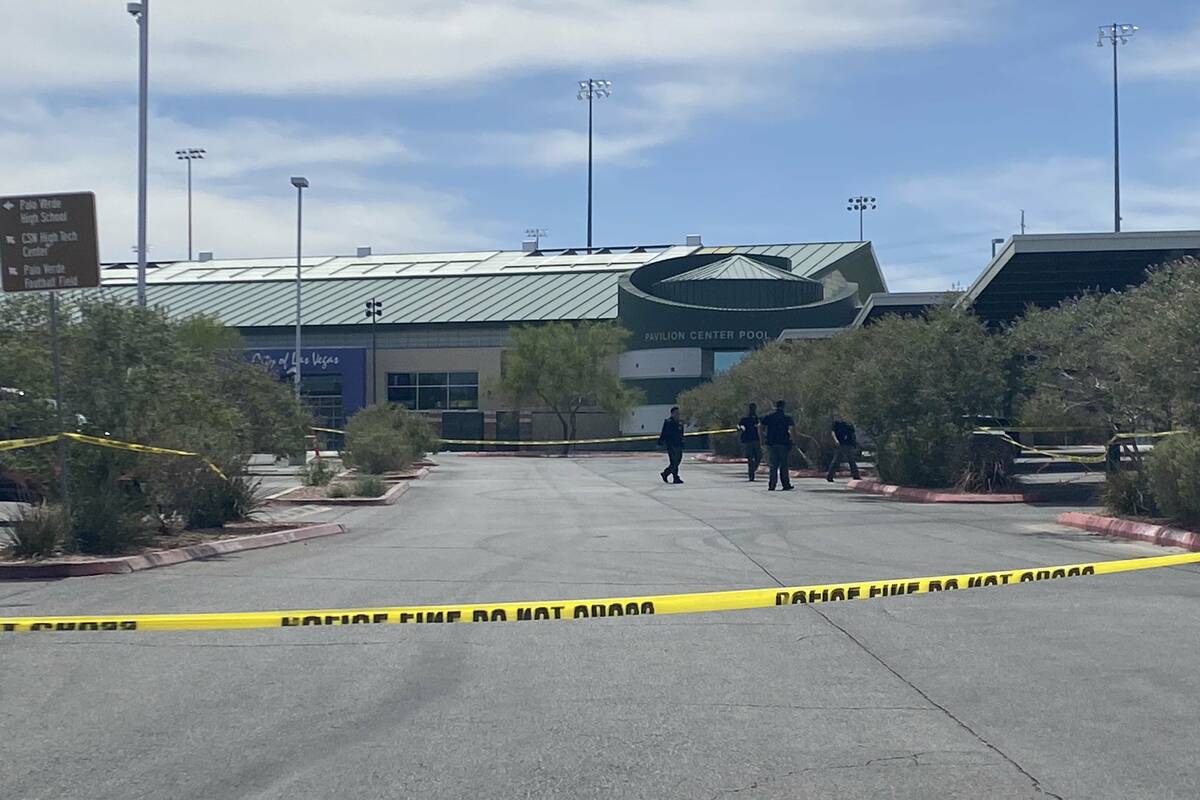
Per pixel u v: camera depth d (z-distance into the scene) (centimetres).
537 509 2402
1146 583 1323
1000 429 2659
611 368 7425
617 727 771
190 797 646
